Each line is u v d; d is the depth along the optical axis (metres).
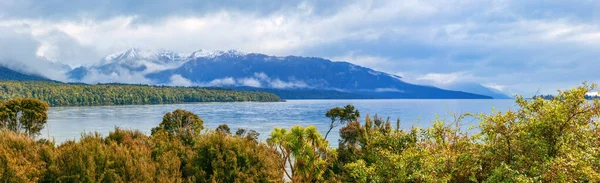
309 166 16.64
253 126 93.94
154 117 119.62
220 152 13.80
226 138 14.47
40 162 11.21
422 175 8.51
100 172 11.59
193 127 41.06
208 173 13.66
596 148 7.57
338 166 19.16
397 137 10.63
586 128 7.87
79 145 12.51
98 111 150.12
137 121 104.19
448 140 9.39
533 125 7.91
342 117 47.94
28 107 55.03
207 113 149.12
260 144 15.34
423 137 10.11
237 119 119.56
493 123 8.48
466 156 8.42
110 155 12.39
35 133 55.50
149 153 13.83
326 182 16.80
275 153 17.02
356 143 23.20
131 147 14.07
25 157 11.51
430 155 8.89
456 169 8.53
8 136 12.77
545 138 7.89
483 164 8.78
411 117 126.19
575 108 7.65
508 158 8.23
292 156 17.22
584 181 7.43
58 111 148.25
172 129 40.31
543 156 7.75
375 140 11.45
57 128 82.00
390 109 198.88
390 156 9.73
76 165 11.36
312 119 122.25
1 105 53.41
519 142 8.09
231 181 13.03
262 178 13.20
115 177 11.45
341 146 22.86
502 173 7.65
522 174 7.66
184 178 13.08
